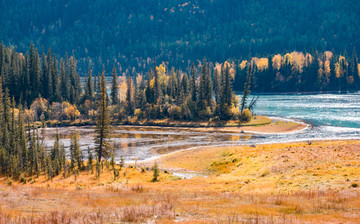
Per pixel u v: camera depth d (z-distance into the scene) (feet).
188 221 56.39
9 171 194.29
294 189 101.76
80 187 142.92
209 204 76.69
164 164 222.89
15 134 258.16
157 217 60.49
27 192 98.27
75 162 203.31
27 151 214.48
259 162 164.25
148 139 332.19
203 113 439.22
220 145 291.58
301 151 170.91
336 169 122.11
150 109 459.73
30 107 458.09
